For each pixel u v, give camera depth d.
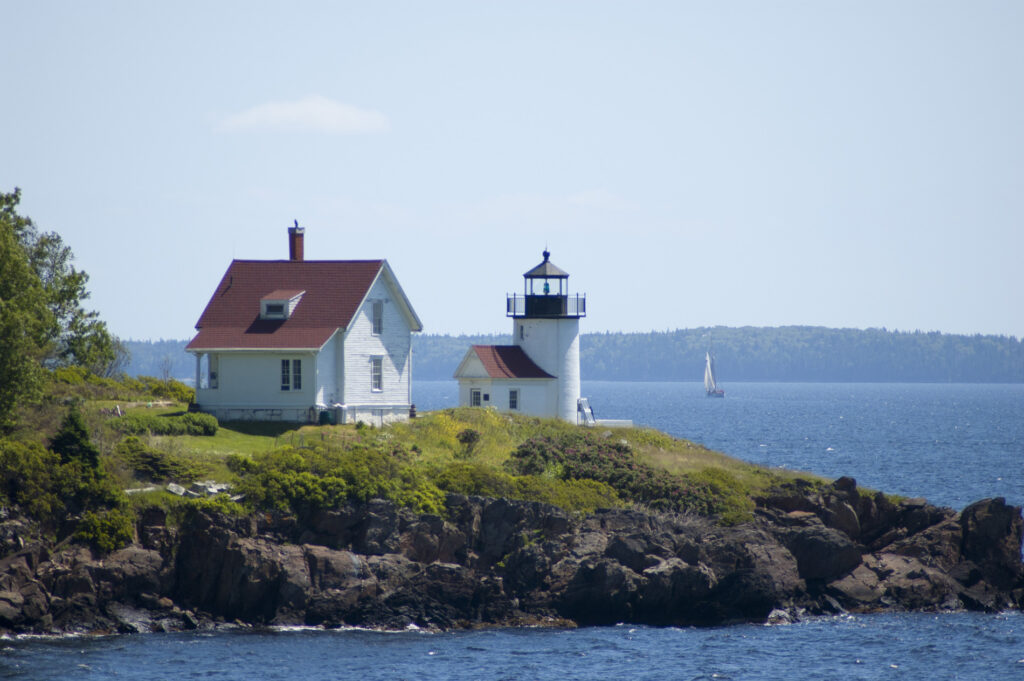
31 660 193.12
